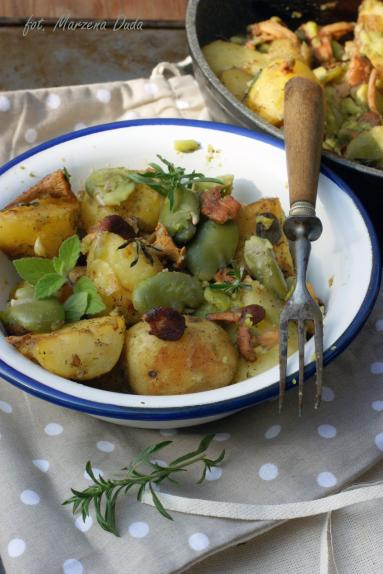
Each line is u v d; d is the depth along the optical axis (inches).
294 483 21.7
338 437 22.5
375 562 21.2
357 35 31.1
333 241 23.7
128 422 21.0
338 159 25.6
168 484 21.7
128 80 33.3
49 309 21.7
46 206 23.5
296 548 21.3
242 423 22.9
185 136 25.7
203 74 27.9
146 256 22.5
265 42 31.8
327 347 21.0
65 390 20.3
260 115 28.0
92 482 21.7
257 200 25.5
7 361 20.6
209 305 22.6
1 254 23.5
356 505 21.9
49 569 20.1
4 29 34.3
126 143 25.7
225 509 20.9
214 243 23.2
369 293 21.8
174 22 35.5
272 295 22.9
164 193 23.8
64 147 25.3
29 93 30.0
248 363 21.9
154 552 20.4
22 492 21.2
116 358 21.4
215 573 21.0
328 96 29.1
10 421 22.7
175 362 21.1
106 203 23.7
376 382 23.7
